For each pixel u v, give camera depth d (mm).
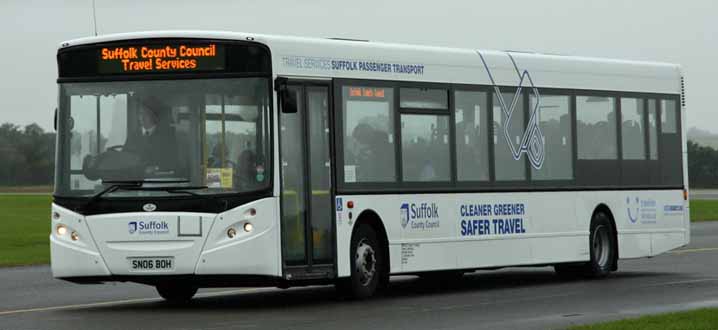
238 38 20656
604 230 27797
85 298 23656
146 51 20750
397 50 23344
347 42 22438
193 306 21562
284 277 20688
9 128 198250
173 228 20359
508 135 25500
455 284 26609
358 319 18875
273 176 20547
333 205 21766
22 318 19469
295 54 21266
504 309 20359
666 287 24734
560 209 26594
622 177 28141
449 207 24078
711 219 62875
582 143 27203
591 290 24281
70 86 21047
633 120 28484
